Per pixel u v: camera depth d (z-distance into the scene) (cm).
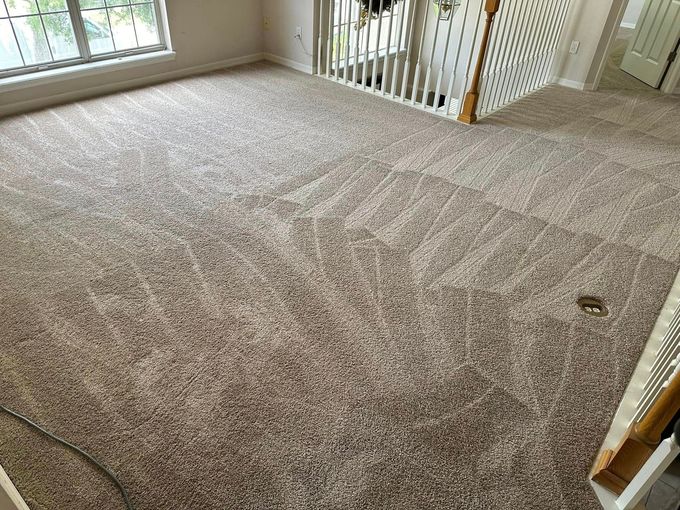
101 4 352
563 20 416
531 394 159
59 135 303
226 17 426
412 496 130
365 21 456
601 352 175
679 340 134
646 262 221
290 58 456
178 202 245
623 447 126
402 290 198
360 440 143
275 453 138
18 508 113
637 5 689
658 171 299
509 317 188
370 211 246
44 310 179
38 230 219
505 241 230
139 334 171
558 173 292
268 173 275
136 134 311
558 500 131
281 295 192
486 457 140
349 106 377
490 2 305
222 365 162
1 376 154
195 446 139
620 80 471
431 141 325
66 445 137
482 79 358
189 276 198
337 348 171
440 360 169
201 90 390
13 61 325
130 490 128
